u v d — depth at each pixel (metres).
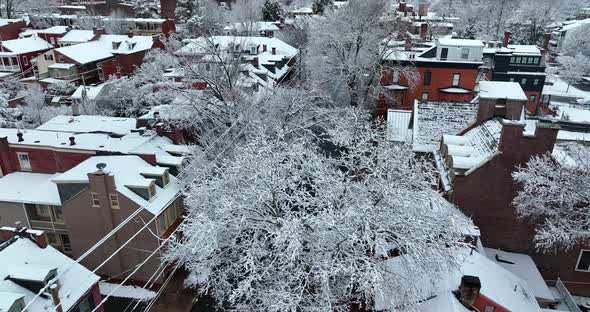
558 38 102.00
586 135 31.06
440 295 18.34
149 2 118.06
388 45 51.56
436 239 19.81
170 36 65.94
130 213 25.34
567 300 21.95
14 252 20.17
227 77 37.69
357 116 25.86
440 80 52.31
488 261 20.31
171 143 33.34
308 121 38.91
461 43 50.88
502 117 27.61
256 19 86.12
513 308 17.55
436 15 119.75
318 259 18.91
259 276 18.80
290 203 21.81
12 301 16.77
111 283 27.17
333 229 19.23
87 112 47.44
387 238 21.02
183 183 27.80
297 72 56.19
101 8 104.19
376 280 17.50
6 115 44.41
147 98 48.81
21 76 64.31
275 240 18.75
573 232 20.83
